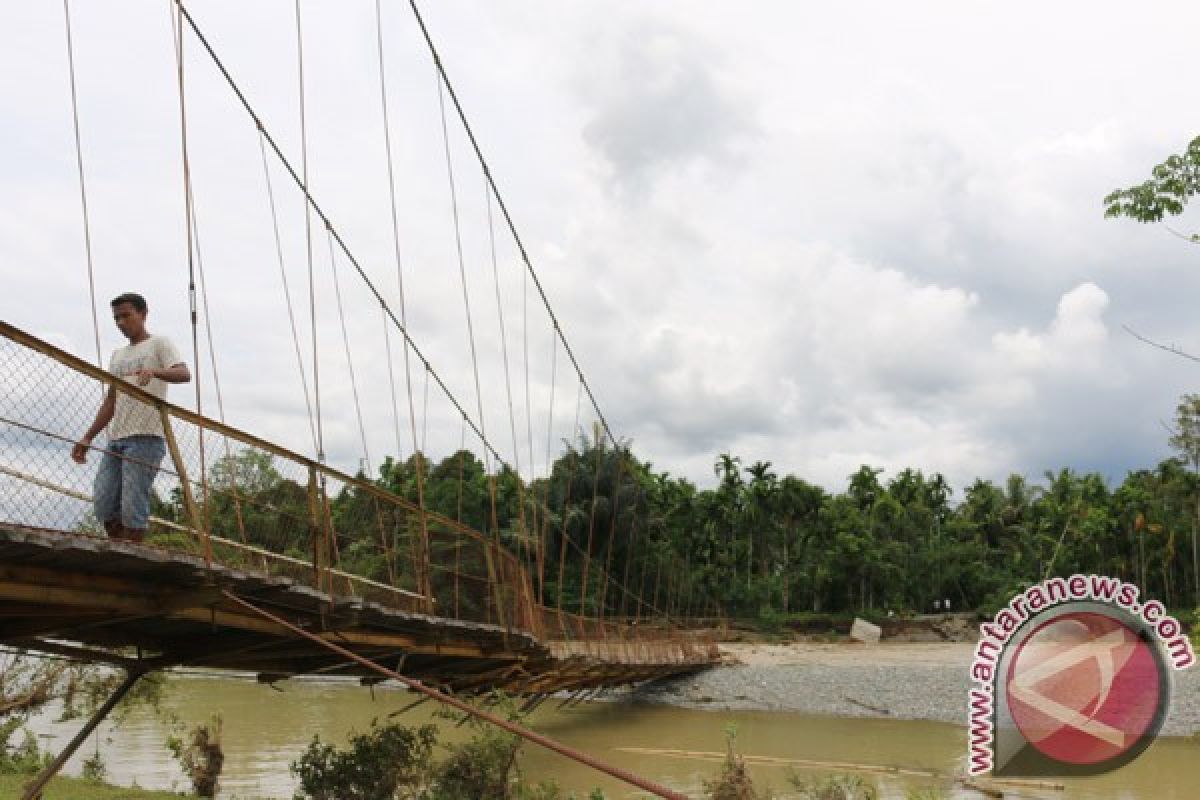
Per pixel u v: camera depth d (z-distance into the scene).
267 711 30.31
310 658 12.52
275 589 8.57
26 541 5.95
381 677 14.54
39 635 8.60
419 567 12.80
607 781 20.25
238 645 9.98
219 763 17.02
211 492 9.09
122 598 7.53
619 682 30.11
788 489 77.69
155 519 7.73
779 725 31.66
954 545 81.56
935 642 67.56
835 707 35.09
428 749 15.77
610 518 57.75
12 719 17.48
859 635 67.56
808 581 76.31
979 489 91.50
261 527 9.84
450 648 13.70
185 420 7.56
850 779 19.19
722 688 38.72
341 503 14.34
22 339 5.77
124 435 7.16
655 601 54.12
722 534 80.06
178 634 10.08
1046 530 82.00
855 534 76.94
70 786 14.74
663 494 78.25
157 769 18.98
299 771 15.60
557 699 38.78
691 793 18.89
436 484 54.00
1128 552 78.12
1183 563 75.94
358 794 14.70
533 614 17.28
